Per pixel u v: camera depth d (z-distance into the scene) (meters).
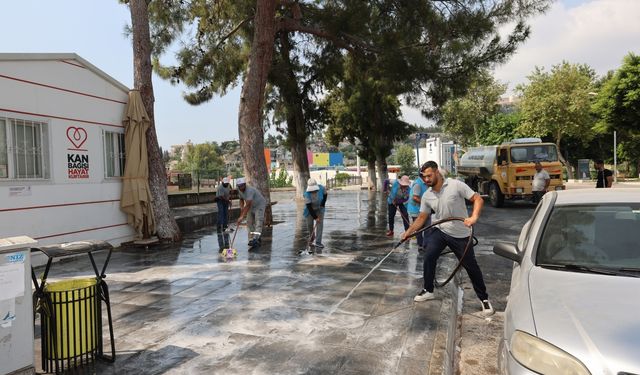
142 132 10.41
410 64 14.19
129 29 14.24
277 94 21.31
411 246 9.80
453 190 5.30
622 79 32.50
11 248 3.44
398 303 5.69
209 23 17.69
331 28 14.76
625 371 2.19
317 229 9.24
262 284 6.67
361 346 4.36
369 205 21.06
